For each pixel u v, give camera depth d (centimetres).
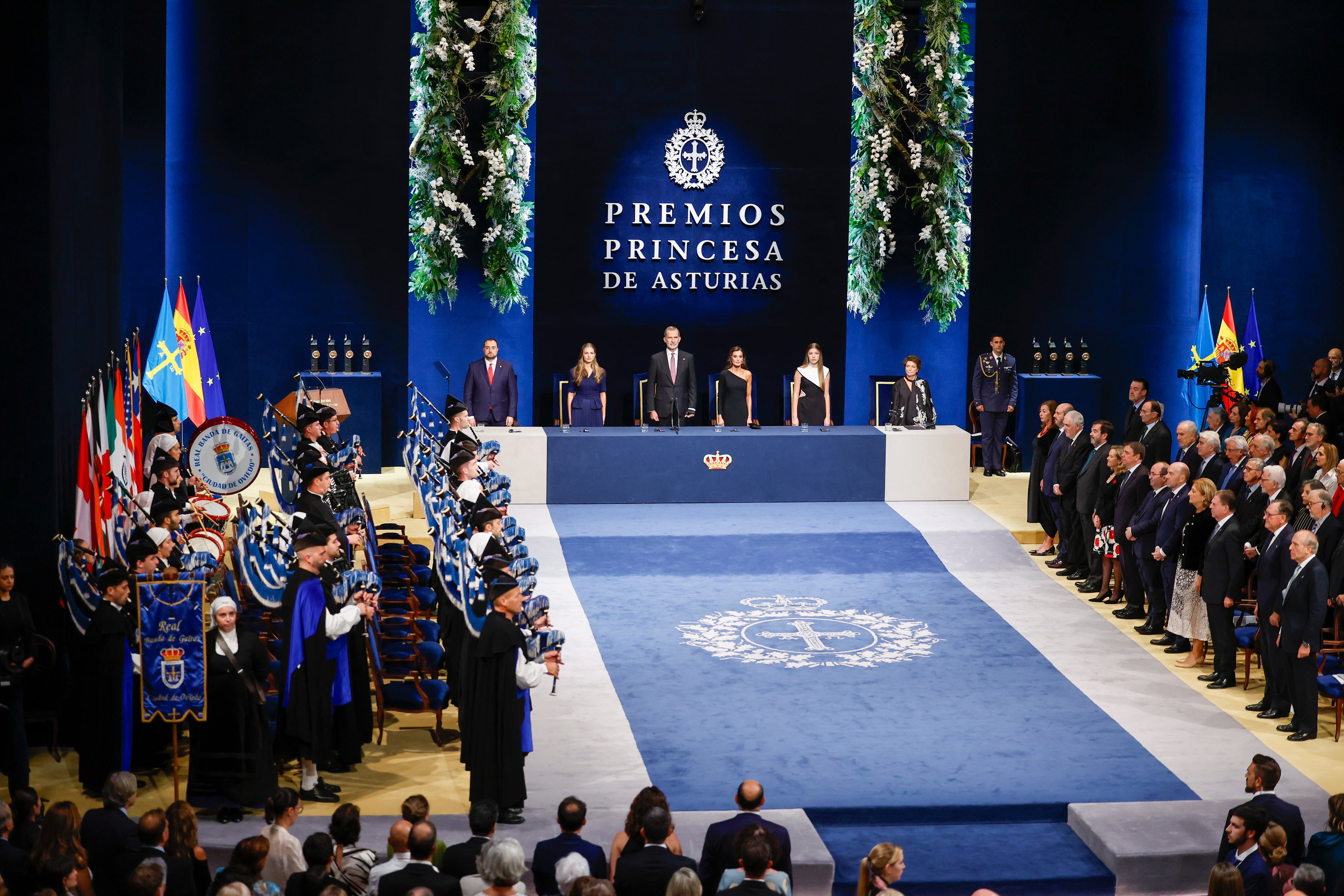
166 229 1875
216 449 1324
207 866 754
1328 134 1989
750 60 1948
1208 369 1717
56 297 1095
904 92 1941
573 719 1115
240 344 1905
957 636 1324
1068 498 1495
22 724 957
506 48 1873
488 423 1805
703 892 775
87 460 1194
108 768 944
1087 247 2027
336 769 1019
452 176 1880
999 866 919
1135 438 1630
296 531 998
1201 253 2044
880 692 1182
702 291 1980
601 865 759
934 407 1917
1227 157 2022
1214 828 940
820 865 885
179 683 899
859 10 1919
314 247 1911
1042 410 1598
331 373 1902
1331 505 1197
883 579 1488
